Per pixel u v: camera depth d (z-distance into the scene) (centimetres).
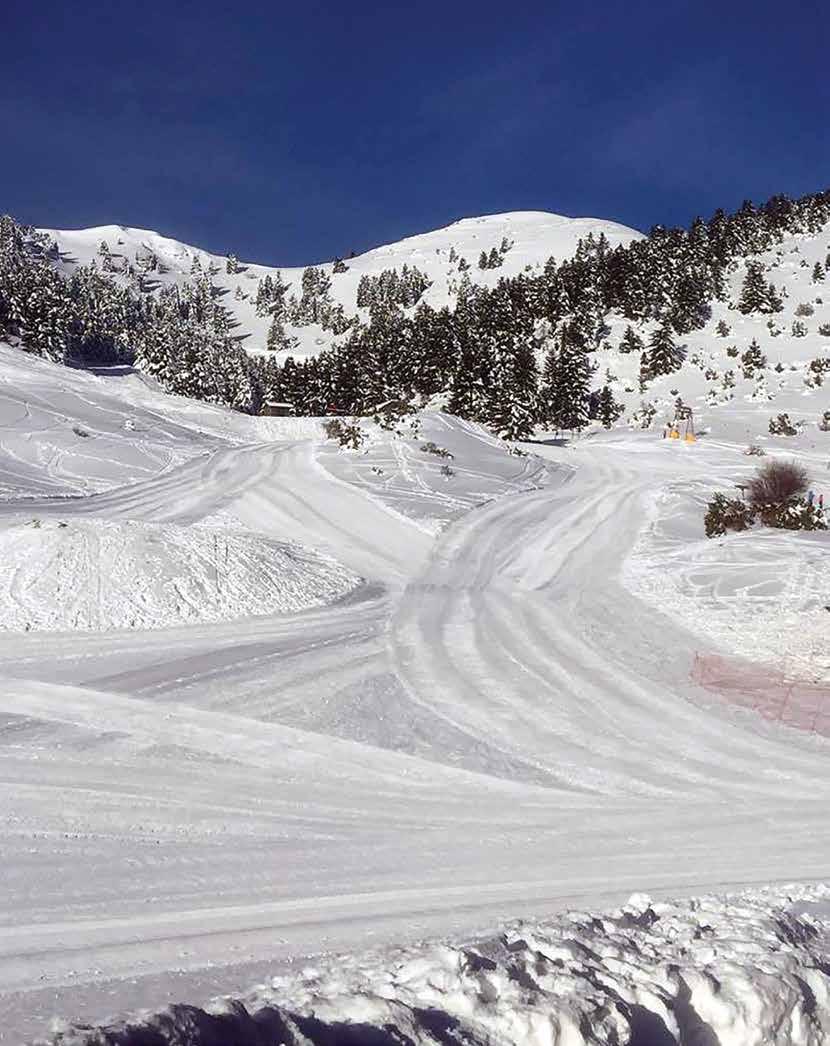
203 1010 363
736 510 3177
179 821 871
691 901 688
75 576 1858
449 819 947
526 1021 395
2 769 980
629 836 934
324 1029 381
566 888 769
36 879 700
